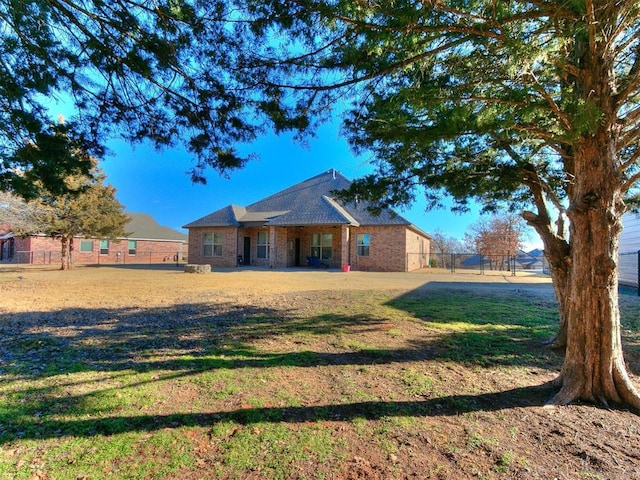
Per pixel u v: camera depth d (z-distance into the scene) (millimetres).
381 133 3609
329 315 7543
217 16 3293
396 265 20531
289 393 3547
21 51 3641
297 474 2264
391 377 4012
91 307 8469
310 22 3049
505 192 6289
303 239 23969
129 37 3623
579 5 2295
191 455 2459
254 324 6723
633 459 2451
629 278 13391
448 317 7359
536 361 4617
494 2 2396
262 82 3906
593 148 3316
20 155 4312
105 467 2316
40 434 2721
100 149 4746
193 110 4414
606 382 3352
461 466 2357
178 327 6492
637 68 3438
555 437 2736
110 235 20156
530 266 32594
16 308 8258
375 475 2258
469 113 2863
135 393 3518
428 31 2721
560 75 3428
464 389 3691
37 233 19047
